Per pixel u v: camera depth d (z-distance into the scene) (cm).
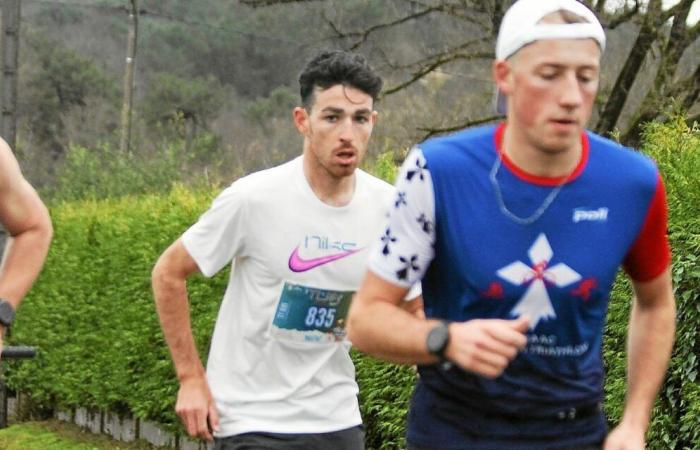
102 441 1457
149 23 4478
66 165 2764
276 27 4144
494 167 392
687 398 675
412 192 397
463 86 2372
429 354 374
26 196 540
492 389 408
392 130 2272
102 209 1540
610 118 1914
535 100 374
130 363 1358
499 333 357
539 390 408
